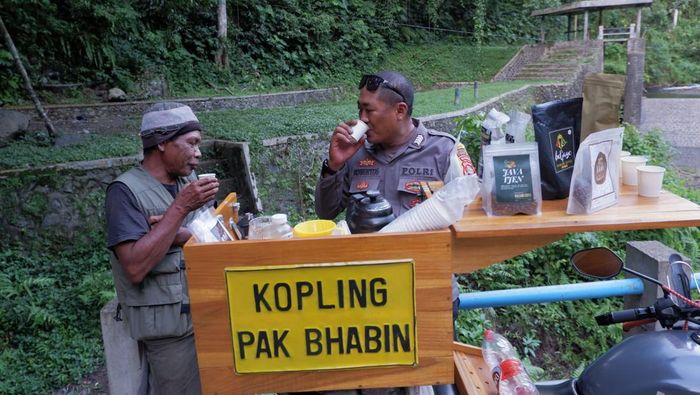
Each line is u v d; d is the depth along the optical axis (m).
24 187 5.59
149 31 12.70
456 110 10.80
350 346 1.43
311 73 16.72
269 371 1.45
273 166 7.10
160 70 12.25
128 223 2.14
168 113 2.31
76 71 10.94
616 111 1.68
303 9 17.83
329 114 10.02
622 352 1.79
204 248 1.39
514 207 1.57
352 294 1.40
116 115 10.09
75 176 5.93
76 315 4.52
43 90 10.26
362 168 2.37
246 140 7.14
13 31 10.01
